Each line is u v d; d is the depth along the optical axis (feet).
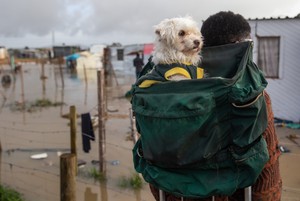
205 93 5.73
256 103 5.73
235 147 5.82
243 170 5.87
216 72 6.85
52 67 176.96
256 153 5.81
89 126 31.58
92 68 139.33
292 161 29.12
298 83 40.60
